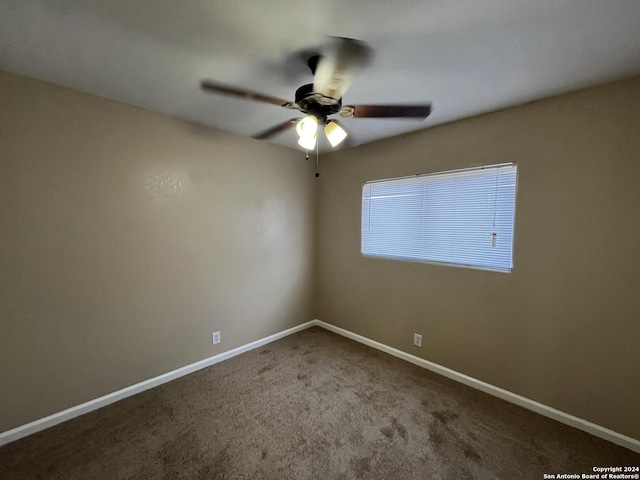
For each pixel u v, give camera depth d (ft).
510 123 6.68
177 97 6.44
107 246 6.65
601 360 5.74
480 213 7.28
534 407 6.55
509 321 6.89
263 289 10.05
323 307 11.75
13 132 5.44
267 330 10.28
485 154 7.10
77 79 5.65
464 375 7.71
